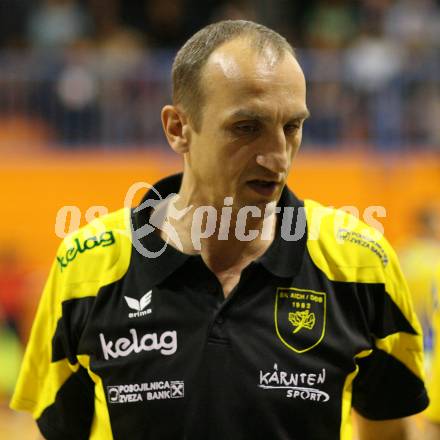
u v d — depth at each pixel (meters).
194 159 7.49
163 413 7.41
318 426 7.44
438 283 10.05
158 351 7.49
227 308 7.48
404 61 31.64
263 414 7.32
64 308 7.86
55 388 8.09
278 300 7.57
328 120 30.98
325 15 35.22
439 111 31.42
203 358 7.39
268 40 7.18
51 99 30.05
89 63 30.16
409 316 8.05
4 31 33.81
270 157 7.10
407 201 30.95
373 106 31.17
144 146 30.27
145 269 7.67
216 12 34.78
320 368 7.48
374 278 7.84
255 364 7.37
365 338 7.76
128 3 34.88
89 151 30.06
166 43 33.81
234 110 7.04
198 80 7.26
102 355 7.64
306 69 30.92
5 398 25.88
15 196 29.58
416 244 25.22
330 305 7.66
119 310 7.65
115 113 30.20
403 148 31.17
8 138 29.73
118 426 7.55
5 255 27.77
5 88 29.81
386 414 8.26
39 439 8.40
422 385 8.22
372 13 33.97
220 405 7.32
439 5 35.16
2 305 27.28
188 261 7.57
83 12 34.53
